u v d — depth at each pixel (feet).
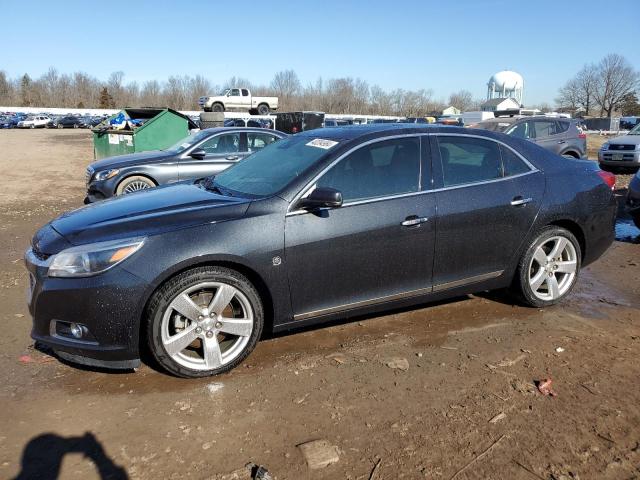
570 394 10.88
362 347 13.03
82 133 152.15
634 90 297.12
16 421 9.98
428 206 13.29
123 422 9.95
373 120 137.69
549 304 15.48
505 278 14.80
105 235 11.02
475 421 9.96
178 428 9.75
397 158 13.41
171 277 11.00
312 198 11.84
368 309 13.20
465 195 13.80
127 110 51.03
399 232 12.92
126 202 13.08
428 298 13.94
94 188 29.45
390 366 12.07
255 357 12.51
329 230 12.21
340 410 10.31
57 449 9.18
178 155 30.04
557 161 15.71
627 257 21.66
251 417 10.09
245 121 93.81
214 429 9.71
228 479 8.46
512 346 13.09
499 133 15.21
